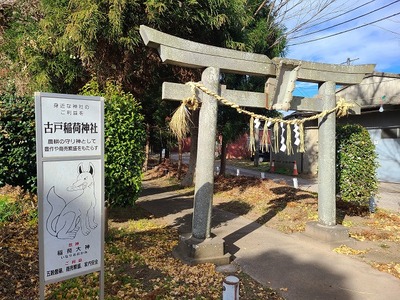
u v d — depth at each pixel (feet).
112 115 20.18
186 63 16.67
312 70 20.36
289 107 19.06
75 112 10.75
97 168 11.28
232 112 40.86
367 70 22.00
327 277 15.58
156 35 15.87
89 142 11.08
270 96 18.74
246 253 18.76
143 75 31.50
